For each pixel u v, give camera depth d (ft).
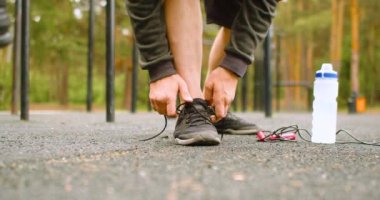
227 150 5.49
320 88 6.97
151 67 6.10
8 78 24.98
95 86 59.52
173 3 6.26
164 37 6.12
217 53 7.50
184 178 3.72
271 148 5.81
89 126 9.43
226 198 3.03
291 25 49.73
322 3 51.11
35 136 6.81
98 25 31.78
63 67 37.42
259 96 26.45
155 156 4.83
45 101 45.27
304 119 15.58
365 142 7.04
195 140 5.87
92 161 4.44
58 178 3.65
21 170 3.95
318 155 5.20
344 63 64.08
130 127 9.36
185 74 6.30
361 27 56.24
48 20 27.96
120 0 25.39
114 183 3.47
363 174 4.05
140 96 46.01
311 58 55.11
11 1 21.43
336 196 3.15
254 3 6.28
